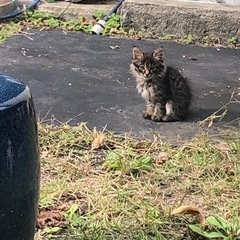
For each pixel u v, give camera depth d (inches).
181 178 64.5
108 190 60.9
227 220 56.6
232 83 96.7
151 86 79.8
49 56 106.3
